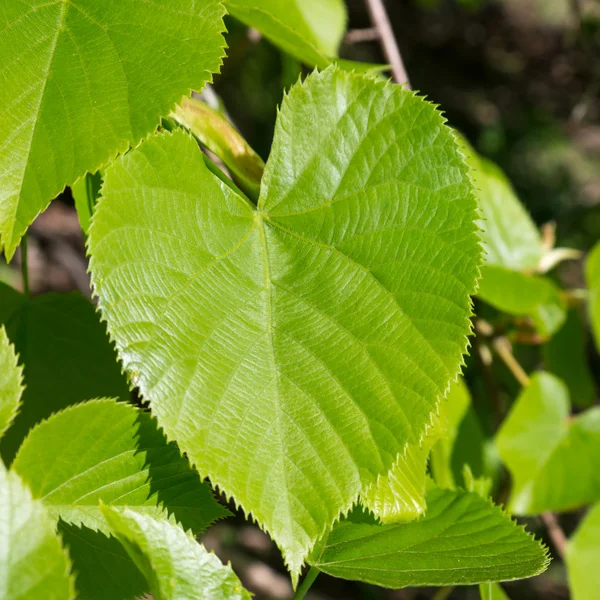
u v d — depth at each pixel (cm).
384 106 46
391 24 249
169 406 43
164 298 44
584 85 237
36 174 43
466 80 257
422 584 44
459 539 46
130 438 44
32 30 44
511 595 162
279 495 44
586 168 244
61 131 44
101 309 43
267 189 45
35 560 40
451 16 256
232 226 45
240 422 44
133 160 44
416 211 45
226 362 44
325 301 45
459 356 45
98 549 44
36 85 44
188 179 45
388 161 46
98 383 49
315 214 45
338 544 46
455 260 45
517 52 259
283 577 146
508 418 71
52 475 44
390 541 46
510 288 69
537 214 230
